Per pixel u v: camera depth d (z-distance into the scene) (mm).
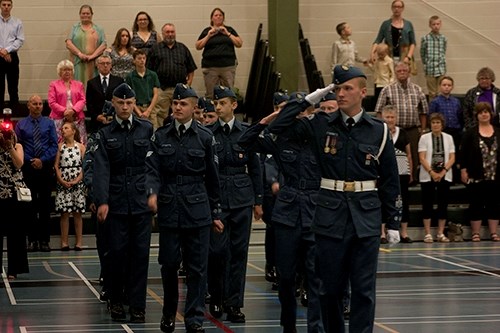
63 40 33656
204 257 14672
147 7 33875
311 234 13914
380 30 32938
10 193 20828
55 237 27500
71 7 33656
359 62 34344
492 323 15617
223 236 16219
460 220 29109
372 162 11867
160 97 30078
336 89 11961
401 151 27906
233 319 15961
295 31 31422
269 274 20609
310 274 13883
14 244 21062
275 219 14125
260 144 13164
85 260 24516
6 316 16531
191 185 14672
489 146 28219
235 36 31797
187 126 14805
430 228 28750
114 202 15859
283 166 14359
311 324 13781
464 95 33031
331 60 33969
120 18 33781
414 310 16922
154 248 27266
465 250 26172
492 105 29828
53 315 16578
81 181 26547
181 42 33969
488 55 34875
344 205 11844
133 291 15906
